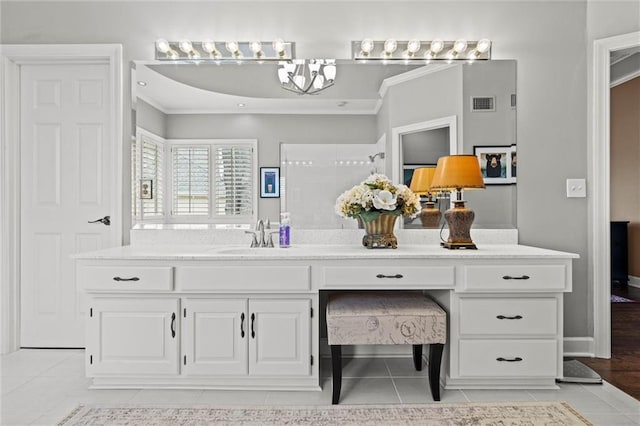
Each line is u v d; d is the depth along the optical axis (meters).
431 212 2.72
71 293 2.82
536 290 2.13
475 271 2.12
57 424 1.83
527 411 1.94
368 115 2.74
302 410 1.96
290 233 2.72
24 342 2.83
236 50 2.72
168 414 1.92
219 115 2.76
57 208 2.83
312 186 2.74
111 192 2.75
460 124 2.72
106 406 1.99
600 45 2.68
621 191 5.39
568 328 2.73
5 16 2.75
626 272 5.11
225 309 2.15
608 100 2.68
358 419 1.87
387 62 2.73
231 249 2.46
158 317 2.16
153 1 2.75
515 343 2.14
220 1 2.75
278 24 2.75
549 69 2.73
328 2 2.75
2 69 2.76
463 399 2.07
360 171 2.74
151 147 2.75
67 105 2.83
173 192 2.76
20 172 2.83
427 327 2.04
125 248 2.55
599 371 2.44
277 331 2.15
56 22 2.75
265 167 2.75
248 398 2.09
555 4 2.73
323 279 2.13
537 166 2.72
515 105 2.72
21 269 2.84
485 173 2.72
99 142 2.83
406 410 1.96
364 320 2.04
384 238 2.44
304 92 2.75
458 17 2.74
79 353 2.74
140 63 2.74
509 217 2.72
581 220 2.72
